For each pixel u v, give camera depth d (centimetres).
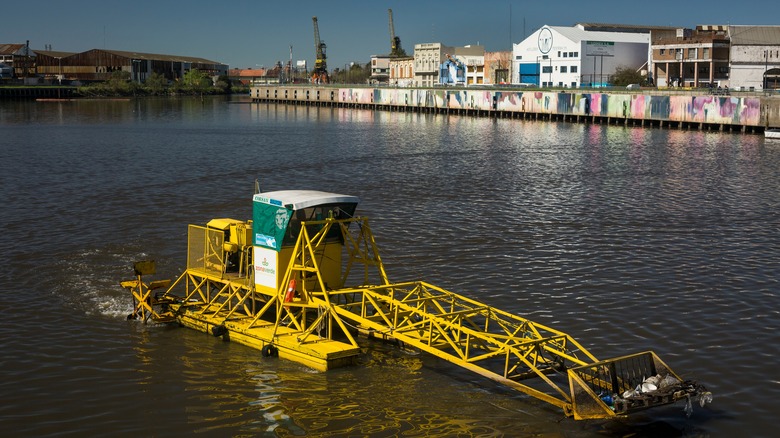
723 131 12231
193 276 3131
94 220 4844
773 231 4597
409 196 5916
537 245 4228
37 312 3100
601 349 2739
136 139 11056
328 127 14125
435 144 10494
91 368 2578
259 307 3028
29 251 4019
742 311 3117
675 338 2831
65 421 2231
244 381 2475
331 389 2420
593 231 4591
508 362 2406
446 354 2422
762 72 16812
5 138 10944
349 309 2811
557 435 2167
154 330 2912
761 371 2552
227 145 10262
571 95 15350
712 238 4406
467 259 3938
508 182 6688
